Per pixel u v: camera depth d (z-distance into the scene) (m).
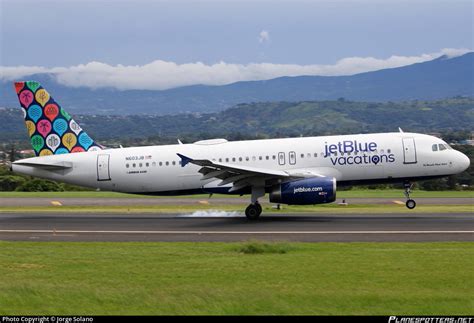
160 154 147.25
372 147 139.62
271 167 141.12
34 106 152.00
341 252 88.31
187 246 97.62
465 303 58.88
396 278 69.94
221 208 174.25
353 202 188.12
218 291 63.31
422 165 139.50
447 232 111.38
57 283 69.69
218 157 143.88
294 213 151.50
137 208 176.75
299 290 64.38
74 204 192.88
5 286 66.56
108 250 93.88
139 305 58.94
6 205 191.12
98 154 149.62
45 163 148.75
